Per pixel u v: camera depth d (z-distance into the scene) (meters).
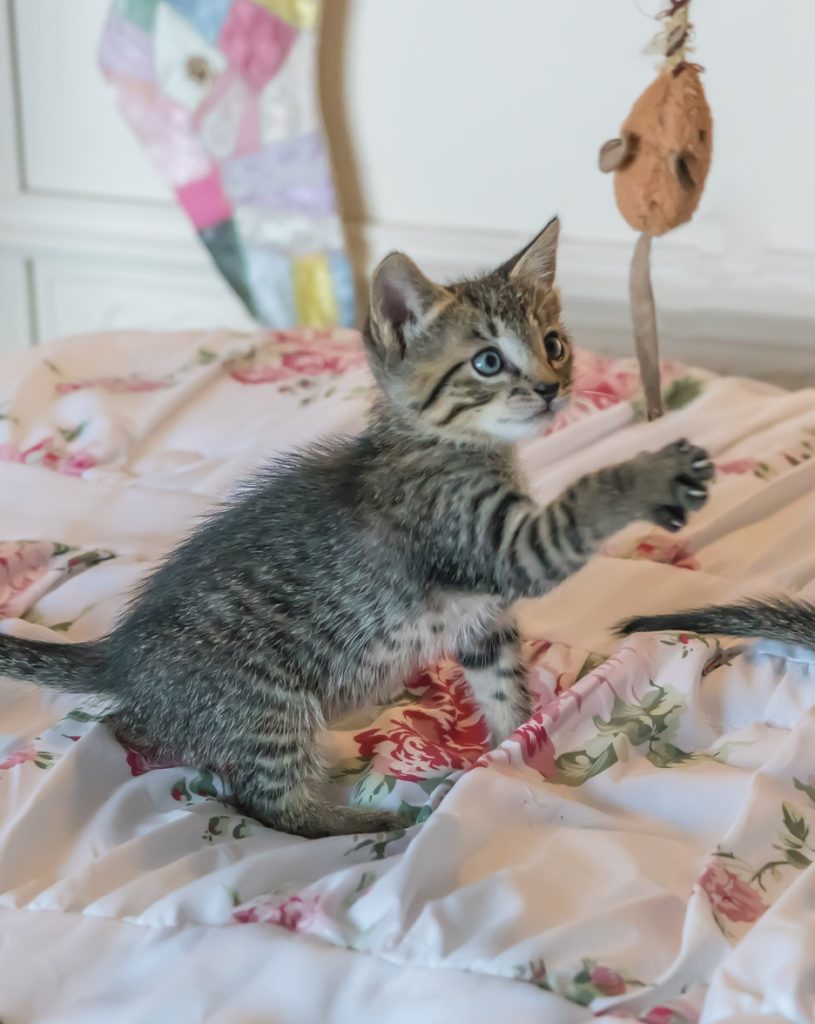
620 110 0.98
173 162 1.08
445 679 0.65
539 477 0.76
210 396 0.86
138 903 0.50
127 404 0.85
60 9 1.11
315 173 1.05
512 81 1.00
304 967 0.47
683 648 0.61
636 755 0.57
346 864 0.53
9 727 0.61
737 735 0.58
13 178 1.19
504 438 0.59
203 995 0.46
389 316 0.59
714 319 1.00
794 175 0.95
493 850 0.52
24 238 1.19
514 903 0.49
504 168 1.03
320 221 1.06
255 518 0.61
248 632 0.59
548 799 0.54
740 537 0.72
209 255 1.11
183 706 0.58
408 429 0.60
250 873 0.51
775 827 0.52
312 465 0.62
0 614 0.67
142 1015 0.46
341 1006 0.46
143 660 0.59
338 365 0.90
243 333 0.96
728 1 0.92
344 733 0.61
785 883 0.50
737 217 0.97
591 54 0.97
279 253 1.09
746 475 0.76
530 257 0.62
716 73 0.94
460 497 0.58
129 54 1.06
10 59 1.14
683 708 0.59
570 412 0.83
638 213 0.77
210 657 0.58
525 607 0.67
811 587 0.67
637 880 0.50
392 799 0.57
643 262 0.79
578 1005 0.45
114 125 1.14
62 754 0.58
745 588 0.67
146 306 1.20
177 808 0.57
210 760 0.58
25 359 0.90
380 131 1.06
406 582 0.59
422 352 0.59
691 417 0.82
